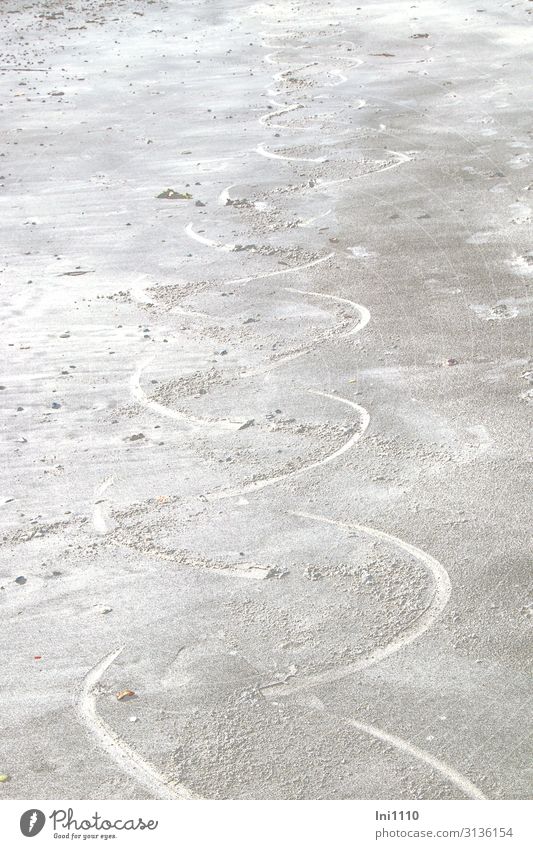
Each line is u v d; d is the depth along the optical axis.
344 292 8.23
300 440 6.11
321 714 4.07
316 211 10.08
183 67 16.47
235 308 8.09
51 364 7.33
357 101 13.78
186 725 4.06
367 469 5.76
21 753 3.96
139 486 5.75
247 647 4.46
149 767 3.88
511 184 10.38
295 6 20.94
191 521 5.39
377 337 7.41
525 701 4.07
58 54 17.92
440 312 7.73
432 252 8.88
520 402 6.36
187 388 6.86
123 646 4.51
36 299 8.51
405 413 6.34
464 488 5.50
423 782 3.74
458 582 4.78
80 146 12.69
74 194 11.05
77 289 8.67
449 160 11.22
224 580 4.91
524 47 15.98
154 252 9.38
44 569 5.07
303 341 7.44
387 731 3.97
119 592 4.87
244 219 10.02
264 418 6.39
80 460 6.05
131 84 15.55
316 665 4.33
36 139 13.05
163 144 12.59
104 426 6.43
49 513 5.54
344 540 5.15
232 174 11.32
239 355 7.29
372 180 10.80
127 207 10.59
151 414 6.55
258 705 4.13
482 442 5.94
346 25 18.73
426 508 5.36
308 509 5.43
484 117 12.65
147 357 7.35
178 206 10.49
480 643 4.40
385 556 5.00
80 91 15.32
